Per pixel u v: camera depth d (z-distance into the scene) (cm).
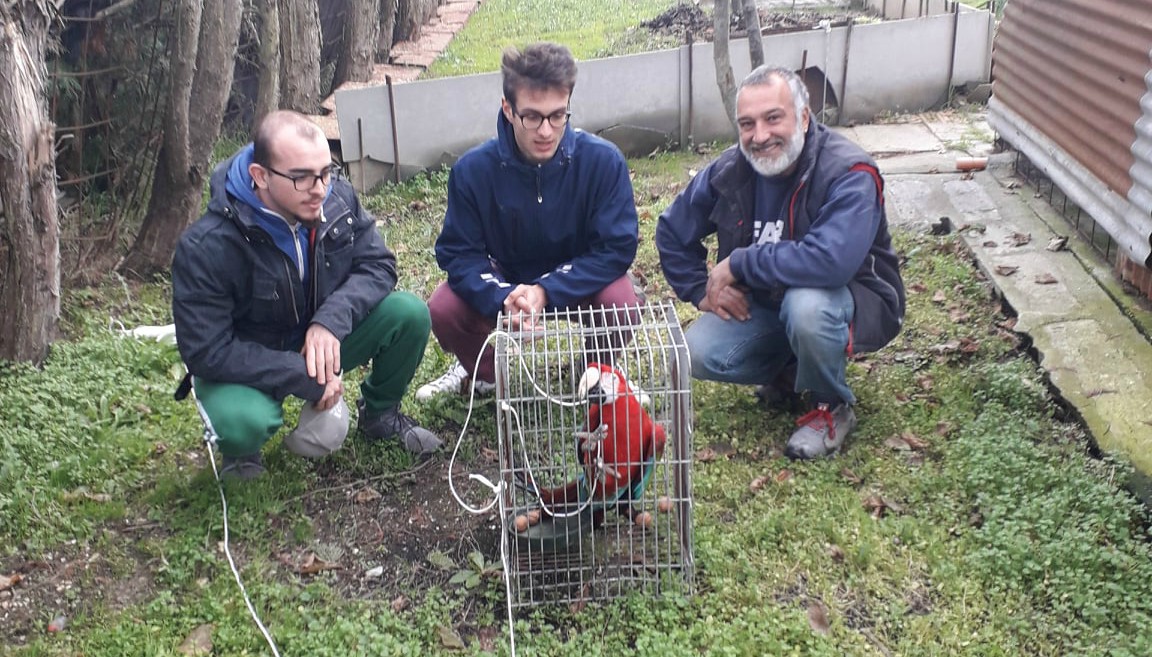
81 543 355
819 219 377
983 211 613
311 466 402
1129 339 441
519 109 366
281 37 871
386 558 354
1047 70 576
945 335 481
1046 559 326
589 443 310
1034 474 365
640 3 1480
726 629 303
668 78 798
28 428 414
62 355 476
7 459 386
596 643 305
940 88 859
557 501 326
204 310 351
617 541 322
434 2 1382
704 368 410
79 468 391
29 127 455
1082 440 391
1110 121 484
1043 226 576
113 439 412
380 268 389
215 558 347
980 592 321
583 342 323
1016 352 461
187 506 377
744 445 409
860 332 391
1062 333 452
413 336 389
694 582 327
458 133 771
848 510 359
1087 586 317
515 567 324
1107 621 306
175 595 334
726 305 398
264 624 318
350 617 319
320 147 336
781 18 1185
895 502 368
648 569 331
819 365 383
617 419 306
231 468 384
